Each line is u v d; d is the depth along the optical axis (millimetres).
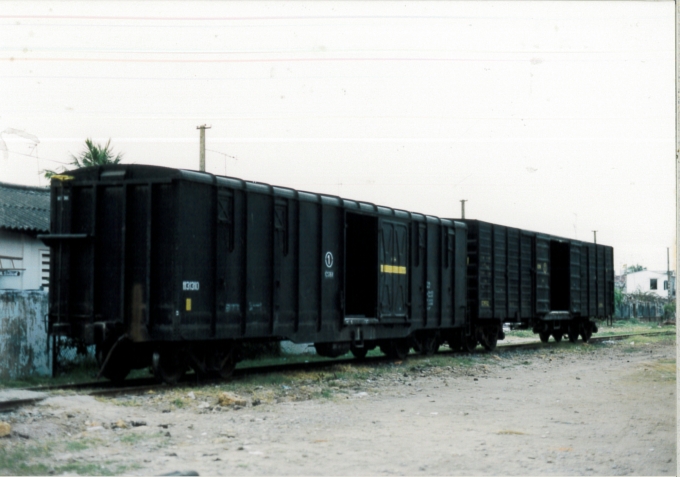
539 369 18219
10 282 18469
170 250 12461
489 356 21781
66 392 11547
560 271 30109
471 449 8117
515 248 25719
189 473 6793
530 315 26688
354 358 20312
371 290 18203
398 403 11820
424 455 7773
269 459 7504
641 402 12172
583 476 6980
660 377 16266
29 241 19188
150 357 13086
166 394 11820
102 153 25094
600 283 33688
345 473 6961
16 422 8992
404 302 19297
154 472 6910
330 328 16484
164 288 12461
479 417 10430
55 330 12930
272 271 14703
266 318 14547
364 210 17641
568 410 11211
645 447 8398
